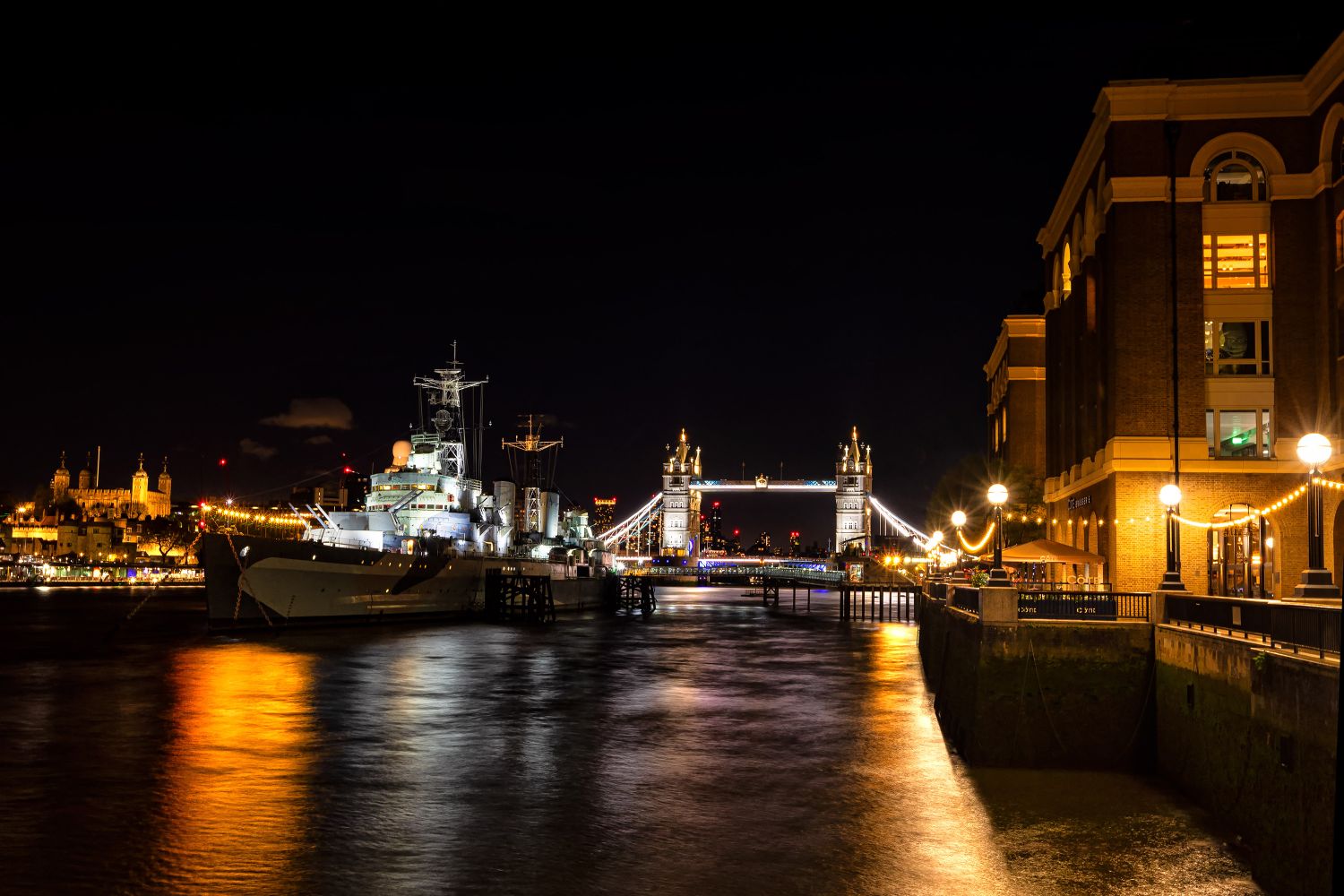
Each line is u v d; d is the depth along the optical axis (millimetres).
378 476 83438
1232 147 43844
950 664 35094
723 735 33031
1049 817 23516
